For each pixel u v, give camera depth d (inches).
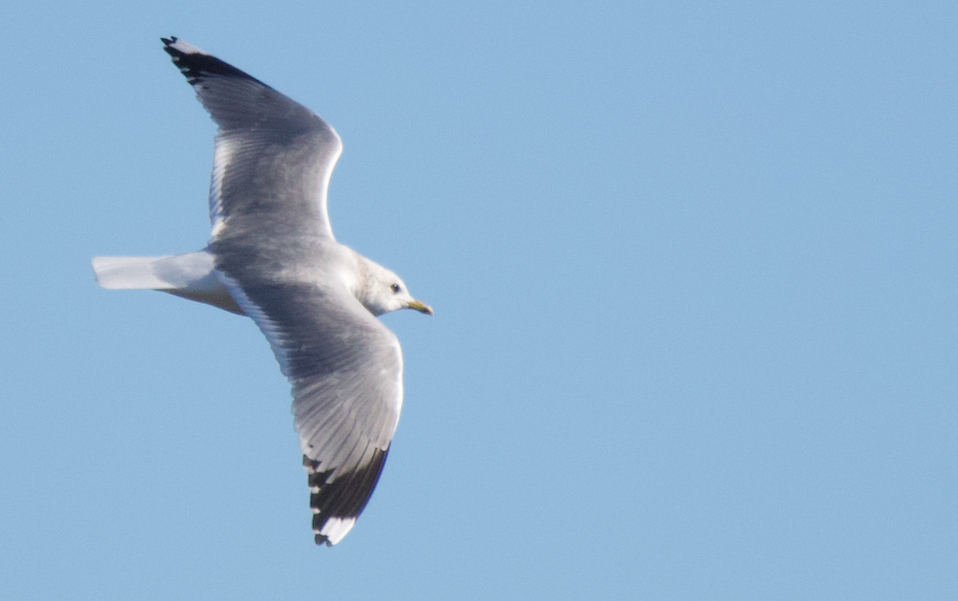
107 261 480.4
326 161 561.6
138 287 473.4
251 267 482.0
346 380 427.8
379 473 425.1
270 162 552.1
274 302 459.8
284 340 442.6
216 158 560.1
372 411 426.6
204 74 590.9
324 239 518.0
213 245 498.9
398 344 442.9
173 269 480.1
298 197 536.7
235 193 537.0
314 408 422.3
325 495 414.3
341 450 419.8
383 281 550.3
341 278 493.4
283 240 503.8
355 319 448.5
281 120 579.8
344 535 414.3
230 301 487.5
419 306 568.4
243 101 586.2
